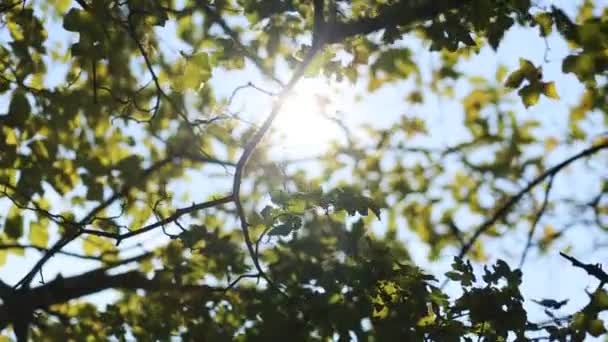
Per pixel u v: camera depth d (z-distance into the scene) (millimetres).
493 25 5660
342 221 5199
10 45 6027
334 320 4723
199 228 5652
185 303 5812
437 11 5547
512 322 5031
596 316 5121
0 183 6207
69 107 6137
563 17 5844
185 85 5746
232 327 5543
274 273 5043
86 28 5512
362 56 6250
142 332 5844
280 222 5191
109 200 6375
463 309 5090
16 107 6020
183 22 5906
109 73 6082
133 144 6441
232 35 5922
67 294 6074
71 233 6082
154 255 6367
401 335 4898
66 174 6309
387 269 5031
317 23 5484
